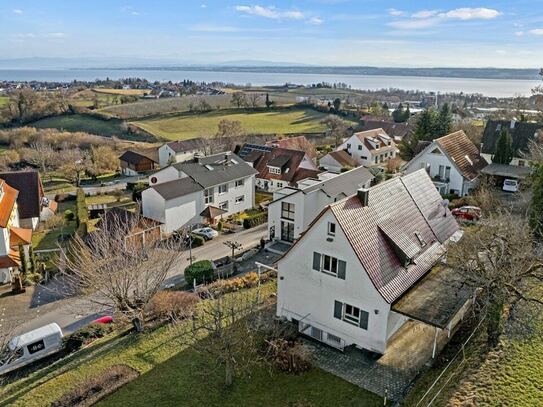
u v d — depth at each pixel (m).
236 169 63.44
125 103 171.62
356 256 25.81
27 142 117.62
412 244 29.61
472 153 62.75
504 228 27.91
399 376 24.70
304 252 28.36
